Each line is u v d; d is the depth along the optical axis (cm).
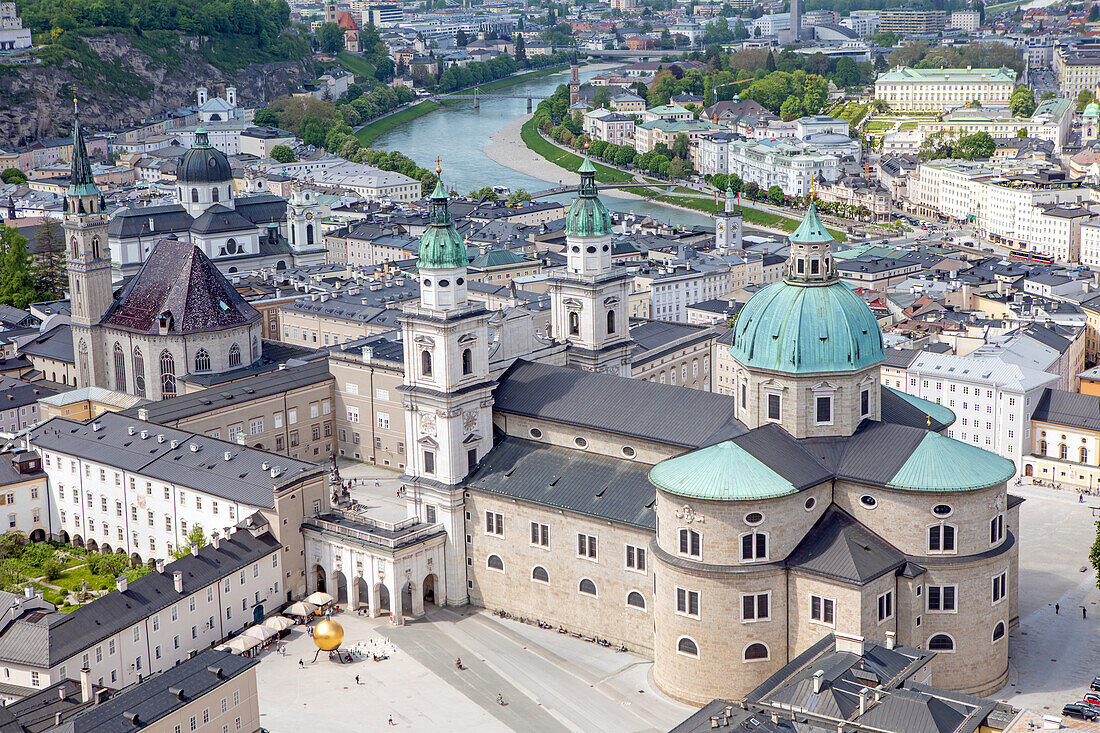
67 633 19025
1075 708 17988
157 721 15850
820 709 15825
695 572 18612
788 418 19838
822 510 19312
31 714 16512
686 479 18762
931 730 15175
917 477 18750
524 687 19675
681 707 19012
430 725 18638
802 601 18625
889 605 18638
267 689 19675
